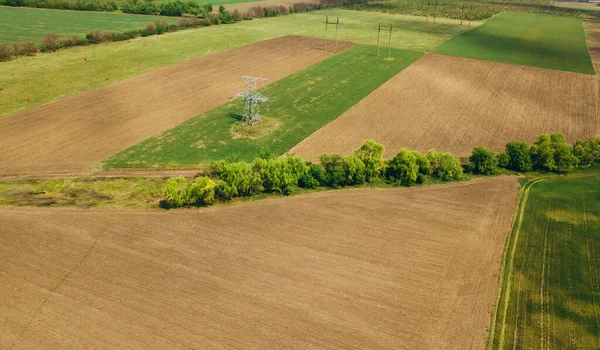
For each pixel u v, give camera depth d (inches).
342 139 2802.7
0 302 1487.5
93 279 1604.3
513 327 1441.9
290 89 3636.8
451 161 2385.6
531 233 1943.9
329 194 2224.4
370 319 1459.2
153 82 3676.2
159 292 1550.2
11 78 3572.8
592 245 1866.4
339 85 3764.8
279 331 1401.3
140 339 1358.3
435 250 1808.6
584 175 2506.2
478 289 1603.1
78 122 2915.8
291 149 2655.0
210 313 1465.3
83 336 1363.2
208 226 1935.3
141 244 1802.4
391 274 1665.8
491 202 2185.0
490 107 3403.1
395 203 2153.1
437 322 1454.2
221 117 3063.5
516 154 2507.4
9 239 1813.5
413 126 3029.0
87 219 1967.3
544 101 3550.7
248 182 2158.0
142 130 2847.0
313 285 1600.6
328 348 1344.7
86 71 3855.8
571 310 1517.0
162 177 2353.6
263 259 1728.6
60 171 2379.4
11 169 2377.0
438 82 3907.5
